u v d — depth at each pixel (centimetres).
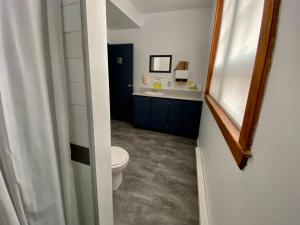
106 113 90
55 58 71
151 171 218
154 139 318
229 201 84
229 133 84
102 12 76
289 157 38
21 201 73
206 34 316
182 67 340
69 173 88
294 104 38
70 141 90
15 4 58
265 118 53
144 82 384
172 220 149
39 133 72
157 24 343
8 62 60
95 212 99
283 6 47
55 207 85
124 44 370
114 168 161
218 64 180
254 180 57
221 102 147
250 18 90
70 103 82
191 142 309
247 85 85
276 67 48
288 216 37
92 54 73
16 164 68
